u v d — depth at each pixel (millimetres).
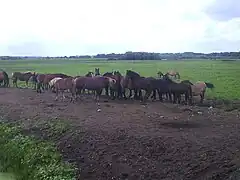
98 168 14141
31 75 39188
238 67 74375
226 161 12984
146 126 17781
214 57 198125
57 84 27406
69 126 18203
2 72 38469
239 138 15305
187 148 14383
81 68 71562
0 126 19812
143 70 64500
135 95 27750
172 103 25625
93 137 16516
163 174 13047
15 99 27734
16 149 16656
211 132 16469
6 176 15055
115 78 27891
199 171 12773
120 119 19484
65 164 14656
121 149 15156
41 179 13555
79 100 26672
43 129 18703
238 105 23938
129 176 13305
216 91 32531
